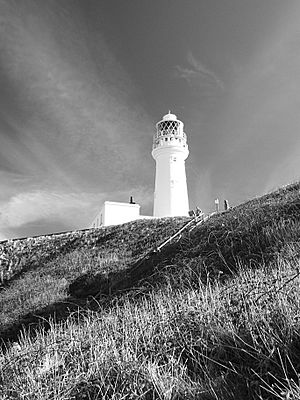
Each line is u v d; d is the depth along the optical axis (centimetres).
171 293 876
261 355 363
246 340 417
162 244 1733
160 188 4909
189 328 504
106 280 1578
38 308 1434
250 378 357
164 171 4934
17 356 574
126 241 2505
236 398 336
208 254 1227
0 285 2480
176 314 554
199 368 417
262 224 1278
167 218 2836
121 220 4072
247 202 2002
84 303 1345
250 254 1049
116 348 504
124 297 1099
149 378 398
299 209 1299
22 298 1719
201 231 1563
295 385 301
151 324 558
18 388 475
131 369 418
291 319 404
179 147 4938
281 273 583
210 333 463
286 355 345
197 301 600
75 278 1848
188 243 1477
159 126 5075
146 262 1557
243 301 505
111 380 429
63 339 585
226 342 437
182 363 435
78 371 461
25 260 2800
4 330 1287
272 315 431
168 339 495
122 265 1777
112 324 662
